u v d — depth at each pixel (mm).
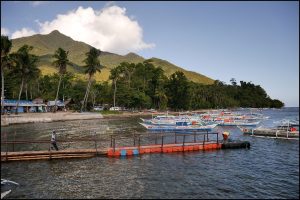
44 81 156625
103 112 127500
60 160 35344
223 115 112188
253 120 105562
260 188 26391
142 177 29016
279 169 33312
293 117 149125
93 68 115750
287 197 24141
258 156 40281
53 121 92875
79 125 81062
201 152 41406
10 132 63281
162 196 24047
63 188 25641
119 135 57656
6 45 85062
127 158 36906
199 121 74875
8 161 33938
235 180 28656
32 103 114312
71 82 159875
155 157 37719
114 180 28031
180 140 54406
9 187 25688
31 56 99500
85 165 33312
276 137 60188
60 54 107375
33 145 45781
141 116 124562
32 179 27969
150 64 178625
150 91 166875
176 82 172875
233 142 45031
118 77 154875
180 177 29234
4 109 98688
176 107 175500
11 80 120875
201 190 25531
